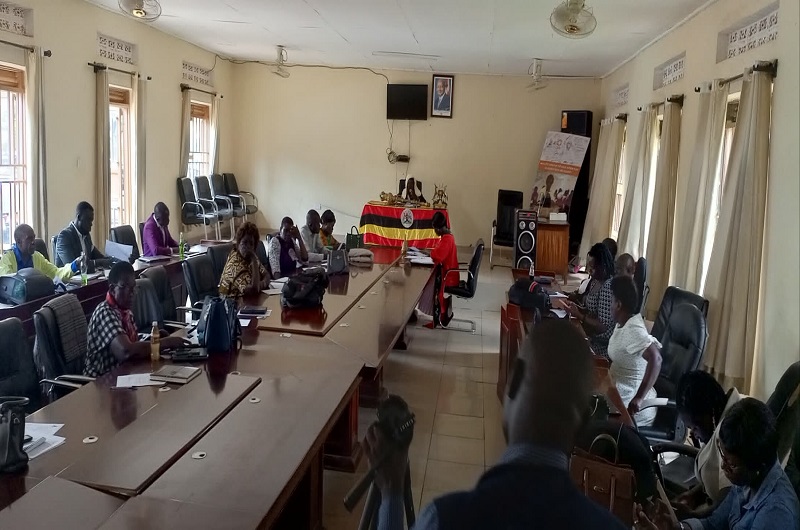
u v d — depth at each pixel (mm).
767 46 4395
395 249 6895
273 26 7691
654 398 3369
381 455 1306
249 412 2441
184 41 9062
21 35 5844
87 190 6988
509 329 4145
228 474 1965
